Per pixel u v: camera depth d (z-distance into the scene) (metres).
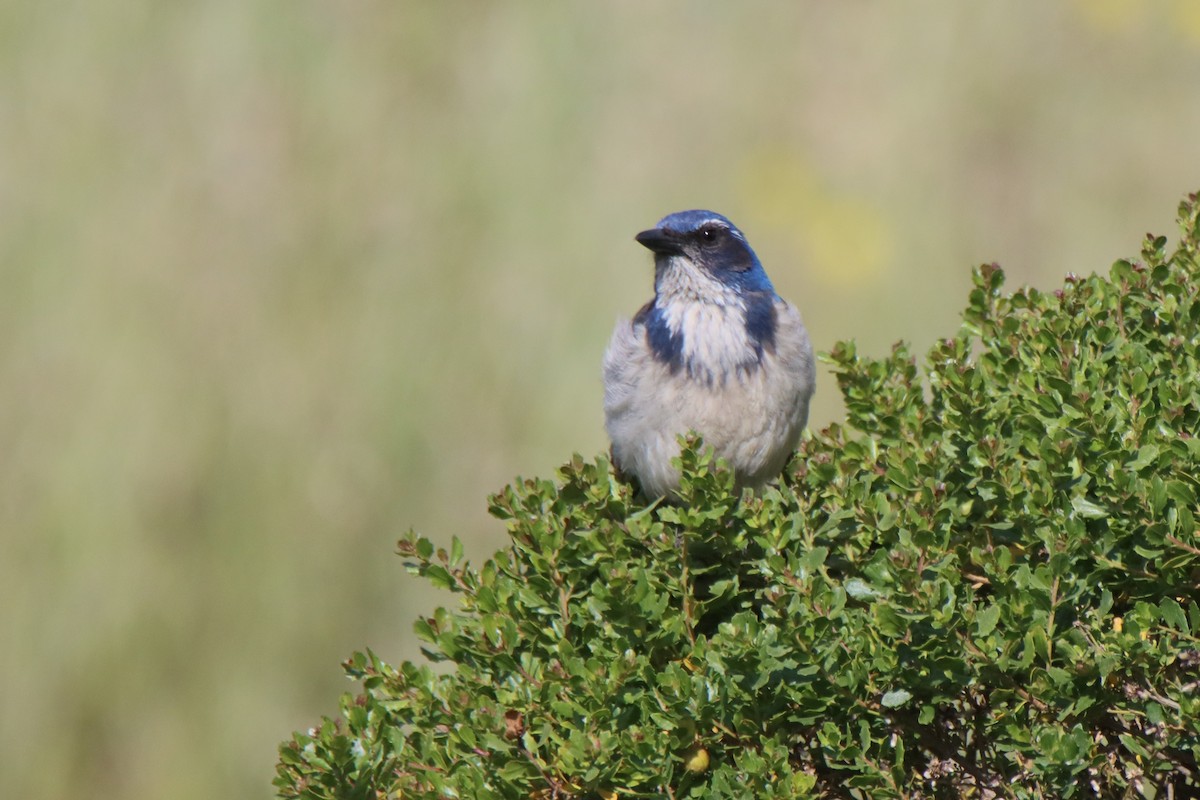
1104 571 5.88
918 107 17.44
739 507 6.41
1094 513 5.81
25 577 12.90
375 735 6.30
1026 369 6.75
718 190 16.61
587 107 16.84
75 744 12.70
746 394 8.52
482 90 16.58
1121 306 6.78
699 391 8.51
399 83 16.38
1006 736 5.75
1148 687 5.57
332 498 13.66
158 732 12.74
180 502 13.33
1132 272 6.79
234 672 12.99
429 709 6.34
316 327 14.51
